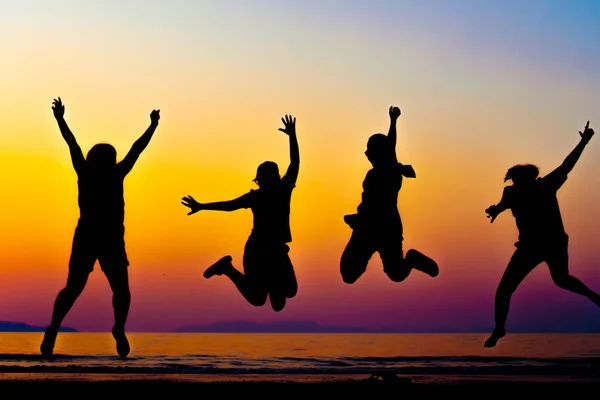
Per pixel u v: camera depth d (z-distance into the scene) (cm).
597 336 5816
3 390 680
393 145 855
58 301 821
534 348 2908
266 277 843
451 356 2198
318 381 781
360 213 840
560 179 887
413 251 855
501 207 906
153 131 847
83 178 823
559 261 885
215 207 838
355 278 852
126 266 838
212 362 1750
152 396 665
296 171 855
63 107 834
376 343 3644
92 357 1794
